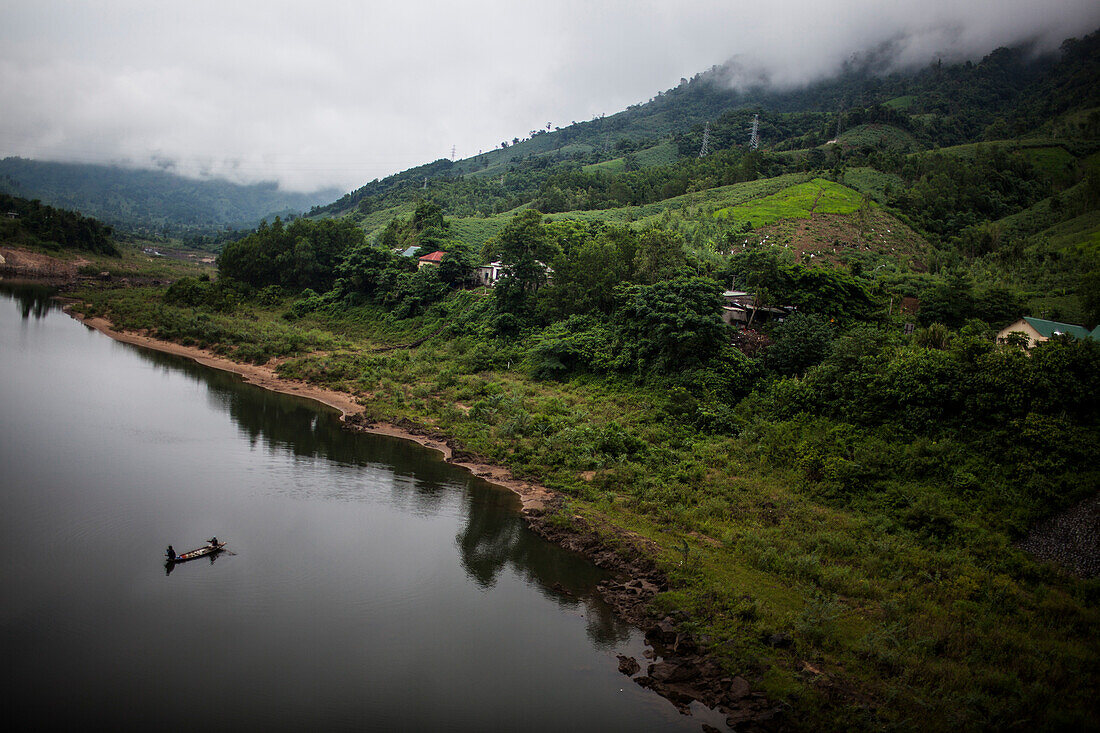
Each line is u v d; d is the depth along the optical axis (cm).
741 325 6525
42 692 2131
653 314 5828
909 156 16300
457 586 3025
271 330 8875
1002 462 3738
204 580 2905
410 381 6900
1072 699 2214
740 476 4338
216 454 4559
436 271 9581
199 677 2264
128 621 2556
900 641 2558
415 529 3612
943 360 4256
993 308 6675
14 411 5091
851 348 4850
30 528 3238
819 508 3831
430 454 4941
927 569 3139
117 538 3222
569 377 6656
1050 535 3269
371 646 2509
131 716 2058
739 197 13675
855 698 2233
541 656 2506
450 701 2211
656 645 2622
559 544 3528
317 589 2905
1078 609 2756
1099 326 5200
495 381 6750
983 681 2292
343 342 8575
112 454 4356
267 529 3469
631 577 3173
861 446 4184
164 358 7638
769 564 3186
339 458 4675
